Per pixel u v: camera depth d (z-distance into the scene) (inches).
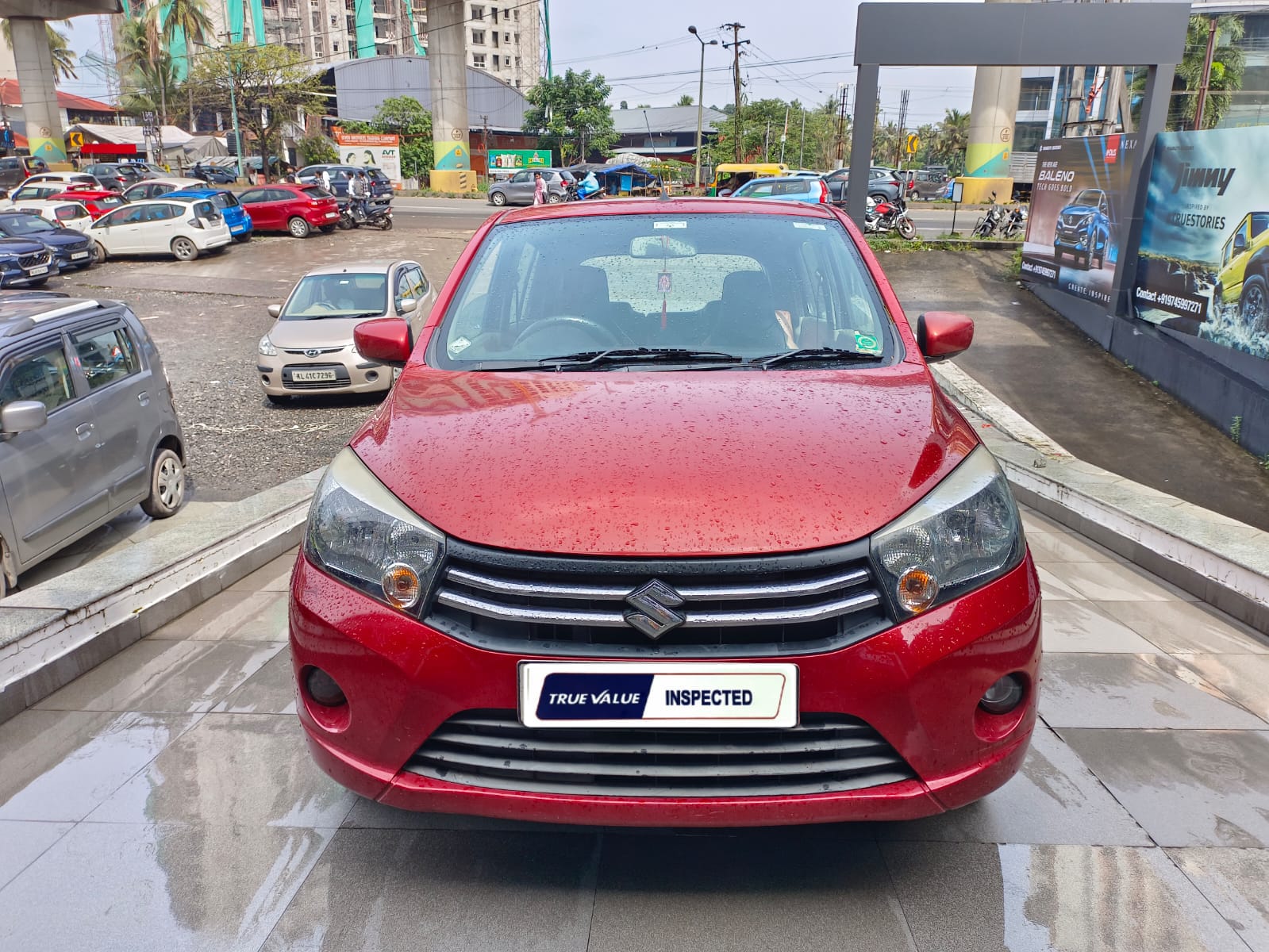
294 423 372.5
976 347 416.2
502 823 100.6
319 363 386.0
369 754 80.4
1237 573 159.3
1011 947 82.1
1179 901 88.0
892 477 82.7
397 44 4328.3
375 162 2220.7
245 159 2250.2
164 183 1042.1
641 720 75.0
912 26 421.7
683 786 76.7
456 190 1862.7
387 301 419.5
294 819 102.0
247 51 2023.9
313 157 2351.1
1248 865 93.4
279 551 198.1
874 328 114.5
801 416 91.7
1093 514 204.2
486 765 77.5
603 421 90.5
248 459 320.2
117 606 149.1
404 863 94.1
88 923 86.3
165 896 90.0
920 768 77.7
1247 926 84.8
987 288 533.0
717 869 92.7
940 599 78.0
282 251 882.1
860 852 95.2
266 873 92.8
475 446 87.8
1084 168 452.1
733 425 89.3
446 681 76.4
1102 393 356.5
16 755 116.7
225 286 724.0
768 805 75.7
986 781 80.7
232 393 427.8
